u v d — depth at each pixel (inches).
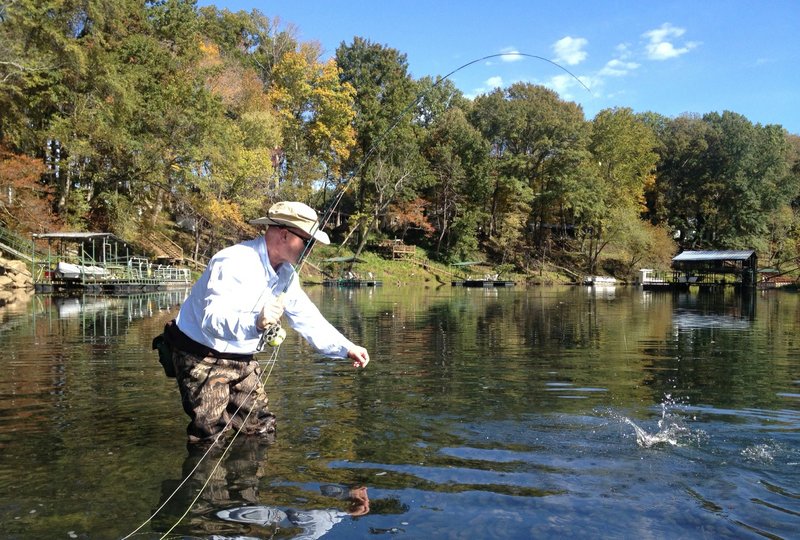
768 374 256.8
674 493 112.8
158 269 1216.8
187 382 146.6
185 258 1502.2
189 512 103.6
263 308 131.4
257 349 147.4
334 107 1856.5
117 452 136.9
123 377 231.8
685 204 2684.5
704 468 127.3
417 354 319.0
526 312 698.8
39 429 155.9
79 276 986.1
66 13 1061.1
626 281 2276.1
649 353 329.7
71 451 137.3
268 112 1590.8
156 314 566.3
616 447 142.3
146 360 276.1
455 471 124.9
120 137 1117.1
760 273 2060.8
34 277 976.3
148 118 1182.3
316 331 162.7
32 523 99.0
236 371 149.6
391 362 285.0
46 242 1073.5
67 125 1083.3
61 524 98.6
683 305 916.0
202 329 141.9
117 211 1227.2
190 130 1222.9
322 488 115.0
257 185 1624.0
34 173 1056.2
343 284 1679.4
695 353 330.6
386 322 542.3
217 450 138.2
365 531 96.1
